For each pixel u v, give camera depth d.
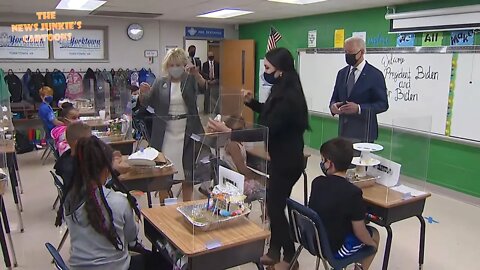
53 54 7.71
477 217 4.27
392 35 5.57
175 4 5.95
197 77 3.87
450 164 4.96
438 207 4.57
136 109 4.80
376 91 3.60
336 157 2.36
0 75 6.54
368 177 2.89
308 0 5.42
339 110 3.54
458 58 4.70
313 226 2.27
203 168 2.52
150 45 8.52
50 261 3.23
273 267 2.90
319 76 6.80
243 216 2.24
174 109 3.61
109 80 7.95
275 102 2.77
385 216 2.58
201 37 8.97
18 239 3.62
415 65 5.21
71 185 1.93
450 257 3.38
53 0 5.71
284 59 2.73
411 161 3.23
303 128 2.85
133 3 5.91
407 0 5.07
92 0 5.71
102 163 1.90
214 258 2.00
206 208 2.27
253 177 2.60
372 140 3.58
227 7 6.19
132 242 2.13
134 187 3.00
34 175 5.58
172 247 2.09
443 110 4.93
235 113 4.48
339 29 6.47
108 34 8.10
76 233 1.92
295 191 4.57
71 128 2.68
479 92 4.53
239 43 8.75
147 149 3.34
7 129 4.64
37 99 7.37
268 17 7.57
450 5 4.79
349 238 2.36
